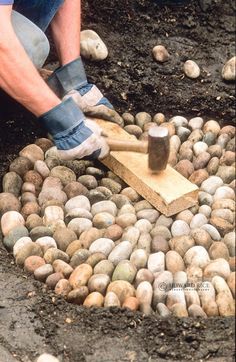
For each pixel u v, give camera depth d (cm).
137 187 237
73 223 225
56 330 196
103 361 188
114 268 212
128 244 215
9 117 263
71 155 224
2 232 227
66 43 245
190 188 230
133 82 277
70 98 221
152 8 295
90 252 216
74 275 209
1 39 204
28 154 249
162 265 212
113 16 291
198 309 200
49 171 246
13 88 212
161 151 226
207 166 248
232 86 278
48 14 241
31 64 211
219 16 298
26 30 230
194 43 292
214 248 216
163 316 199
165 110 275
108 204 231
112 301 202
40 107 216
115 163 242
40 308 201
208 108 274
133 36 290
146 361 188
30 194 237
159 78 278
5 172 249
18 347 192
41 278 210
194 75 278
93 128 225
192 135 260
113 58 282
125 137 244
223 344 191
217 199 234
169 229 227
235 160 250
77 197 233
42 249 218
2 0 204
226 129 264
